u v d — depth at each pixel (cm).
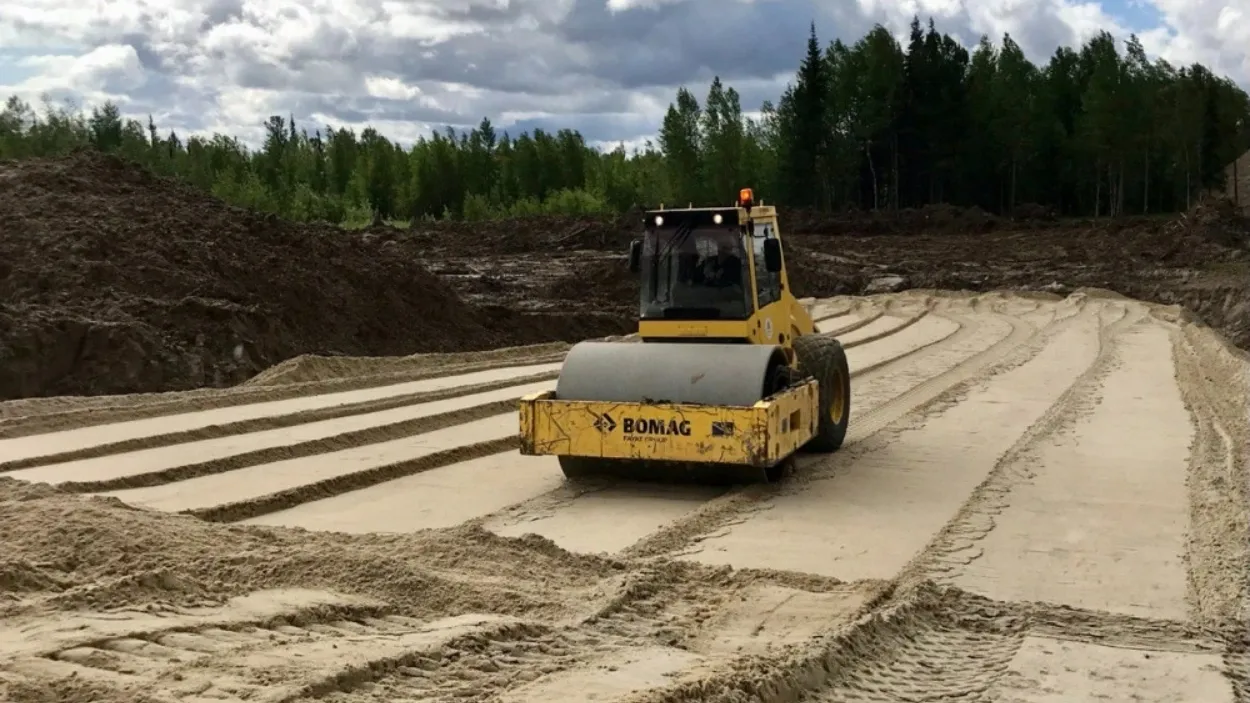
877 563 877
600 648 623
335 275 2691
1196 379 1956
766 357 1105
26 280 2222
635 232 5103
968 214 5922
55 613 575
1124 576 843
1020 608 764
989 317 3338
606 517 1023
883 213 6175
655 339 1206
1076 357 2306
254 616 597
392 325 2667
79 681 476
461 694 525
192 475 1187
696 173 7956
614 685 552
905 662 660
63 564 660
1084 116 7581
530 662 586
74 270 2262
